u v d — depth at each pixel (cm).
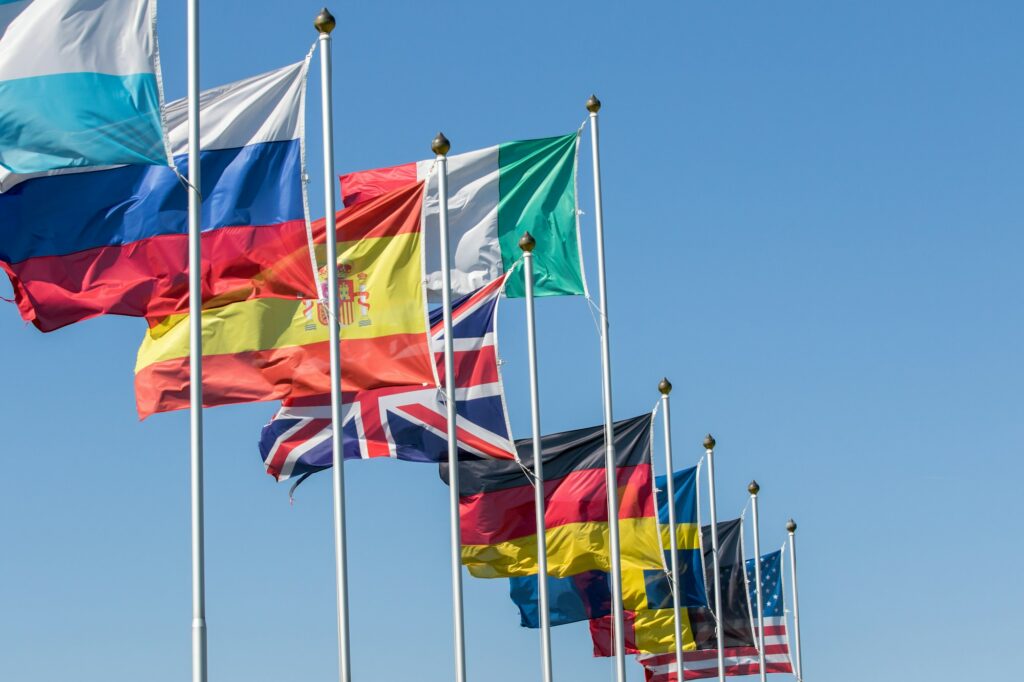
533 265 4344
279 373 3744
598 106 4609
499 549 4600
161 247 3328
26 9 3103
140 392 3697
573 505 4669
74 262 3294
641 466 4819
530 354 4322
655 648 5209
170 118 3394
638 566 4772
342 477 3522
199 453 3002
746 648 7069
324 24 3656
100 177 3328
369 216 3803
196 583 2947
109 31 3112
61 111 3067
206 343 3741
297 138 3416
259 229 3362
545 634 4259
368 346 3753
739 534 6469
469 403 4112
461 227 4381
